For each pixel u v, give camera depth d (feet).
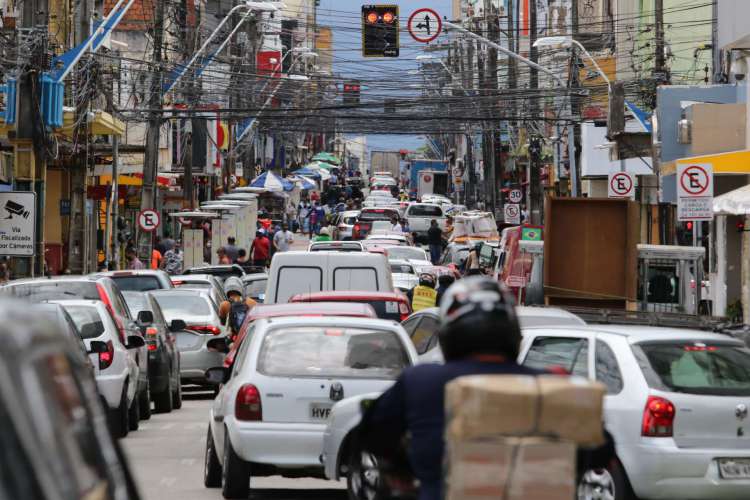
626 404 97.40
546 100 483.10
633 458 96.22
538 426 36.60
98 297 164.76
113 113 364.58
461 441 36.65
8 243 251.19
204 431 166.30
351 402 93.56
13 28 294.66
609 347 100.78
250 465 107.24
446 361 42.83
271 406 105.19
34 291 164.14
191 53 466.70
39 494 25.80
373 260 199.21
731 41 231.91
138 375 169.78
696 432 96.53
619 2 458.50
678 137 293.23
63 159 406.82
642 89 365.40
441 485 41.37
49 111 291.38
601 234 232.32
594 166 450.30
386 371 106.52
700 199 196.65
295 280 198.80
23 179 297.33
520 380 37.14
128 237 475.72
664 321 154.51
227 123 641.81
